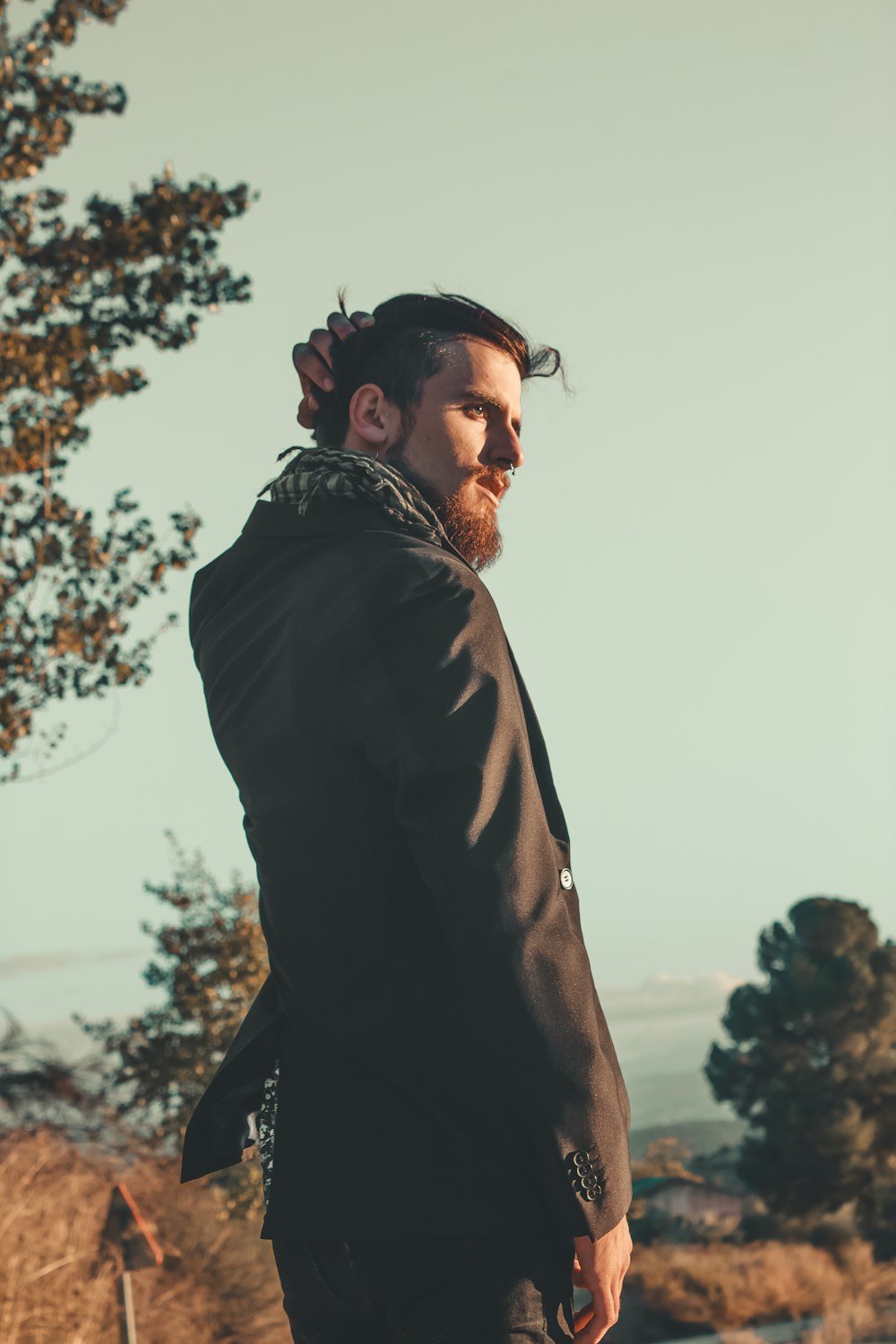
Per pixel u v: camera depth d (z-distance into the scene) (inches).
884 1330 1456.7
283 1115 58.7
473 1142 53.5
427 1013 54.9
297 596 61.5
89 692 378.6
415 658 54.7
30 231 389.4
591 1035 51.6
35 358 374.0
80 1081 492.7
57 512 380.8
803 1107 1792.6
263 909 63.2
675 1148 2694.4
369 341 68.7
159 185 394.0
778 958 1902.1
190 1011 818.2
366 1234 53.5
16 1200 394.6
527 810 53.3
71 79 393.1
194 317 396.5
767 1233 1803.6
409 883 55.7
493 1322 51.7
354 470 63.1
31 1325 363.9
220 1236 562.9
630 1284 1594.5
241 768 61.5
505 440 68.1
